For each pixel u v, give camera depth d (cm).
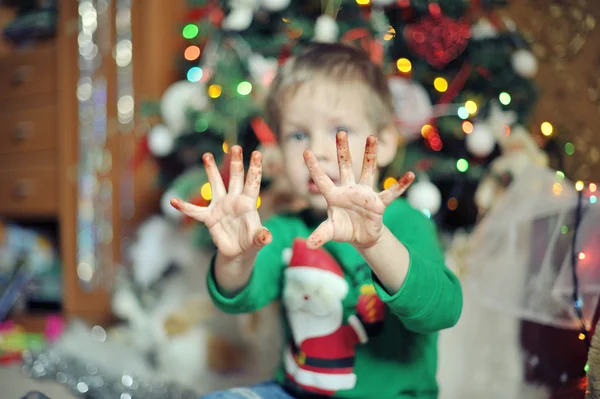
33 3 232
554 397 100
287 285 85
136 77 194
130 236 194
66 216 204
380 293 70
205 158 74
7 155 224
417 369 80
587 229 99
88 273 199
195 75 167
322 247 85
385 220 84
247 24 156
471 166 150
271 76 145
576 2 199
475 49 155
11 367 149
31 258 208
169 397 125
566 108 195
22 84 219
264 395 81
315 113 84
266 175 138
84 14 202
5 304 200
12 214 223
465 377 113
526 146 146
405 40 154
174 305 149
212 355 137
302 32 151
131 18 196
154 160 176
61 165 205
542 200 109
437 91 159
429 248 83
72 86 204
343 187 66
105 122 199
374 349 80
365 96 86
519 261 110
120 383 132
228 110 149
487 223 118
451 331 115
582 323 93
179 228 161
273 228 90
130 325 165
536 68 182
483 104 155
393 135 92
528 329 112
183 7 198
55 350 158
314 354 80
